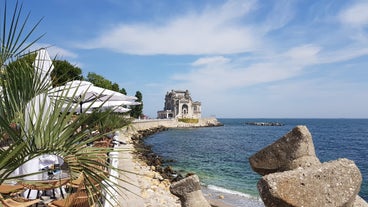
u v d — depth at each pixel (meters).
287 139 3.01
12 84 3.70
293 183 2.10
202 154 36.06
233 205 13.28
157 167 23.00
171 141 57.50
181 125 129.62
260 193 2.14
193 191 5.29
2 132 3.25
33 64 4.35
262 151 3.12
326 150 49.59
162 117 145.50
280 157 3.00
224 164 27.41
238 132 100.25
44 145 3.05
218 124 156.12
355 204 2.50
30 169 5.38
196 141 58.41
